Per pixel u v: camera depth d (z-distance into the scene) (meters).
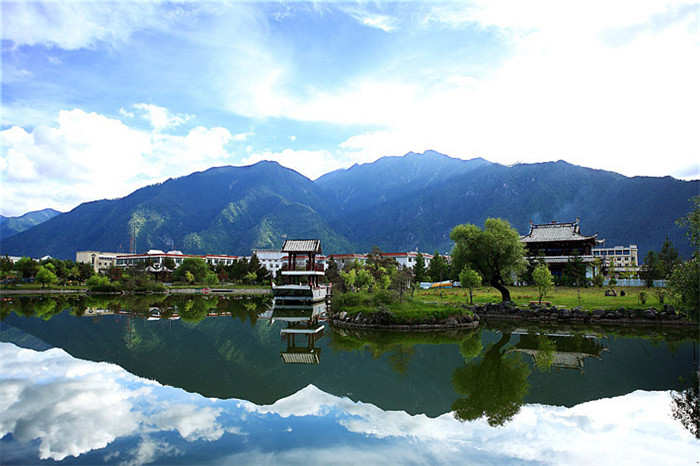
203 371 23.62
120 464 11.84
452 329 38.28
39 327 40.62
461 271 48.09
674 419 15.39
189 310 60.25
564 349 28.48
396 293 44.06
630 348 28.56
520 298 51.84
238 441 13.55
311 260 69.69
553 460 12.01
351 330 39.09
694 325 36.69
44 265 110.88
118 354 28.20
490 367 23.66
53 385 20.31
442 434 14.09
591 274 73.88
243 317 51.69
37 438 13.72
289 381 21.47
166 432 14.32
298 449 12.81
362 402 17.95
